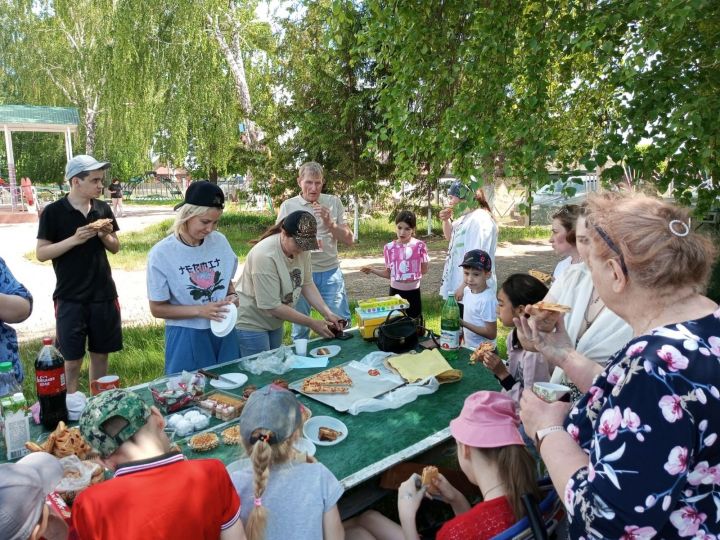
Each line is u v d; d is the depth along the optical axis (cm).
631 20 396
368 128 1288
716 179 401
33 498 139
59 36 2506
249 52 1916
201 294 325
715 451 106
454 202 504
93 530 141
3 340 267
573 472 127
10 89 2841
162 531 142
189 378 280
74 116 2006
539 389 172
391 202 1505
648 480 103
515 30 455
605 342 223
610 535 108
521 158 426
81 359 424
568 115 509
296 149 1385
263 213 2019
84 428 154
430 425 253
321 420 251
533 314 197
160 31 1820
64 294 410
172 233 322
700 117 348
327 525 181
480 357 279
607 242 127
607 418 112
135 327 650
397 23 479
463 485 263
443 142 459
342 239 521
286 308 350
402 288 557
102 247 423
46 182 3469
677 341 110
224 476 160
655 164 384
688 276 120
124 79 1827
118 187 2320
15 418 212
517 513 166
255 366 312
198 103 1803
